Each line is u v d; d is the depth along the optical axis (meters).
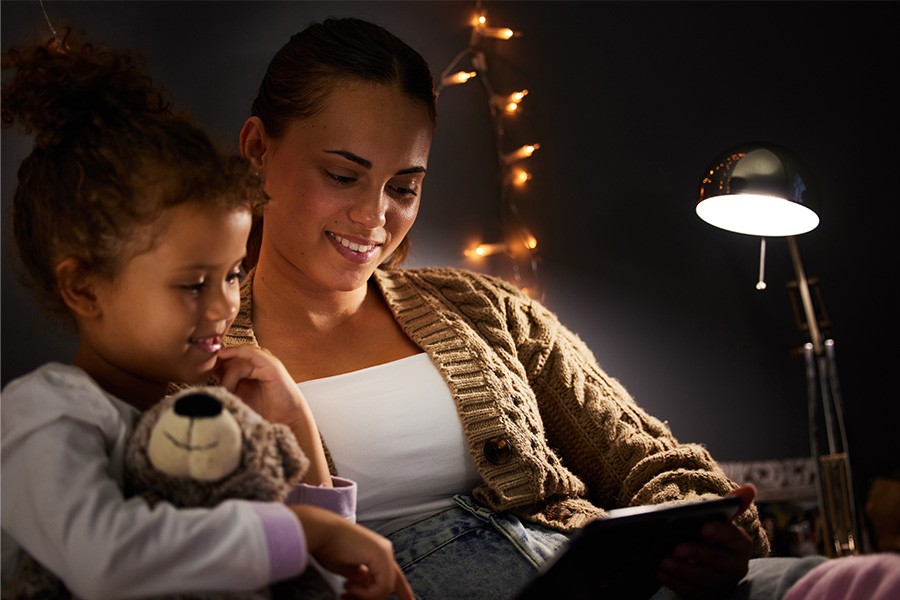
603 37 2.74
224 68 2.39
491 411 1.44
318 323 1.51
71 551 0.82
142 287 0.97
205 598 0.84
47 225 1.01
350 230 1.42
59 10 2.25
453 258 2.57
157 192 0.95
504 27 2.66
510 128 2.64
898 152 2.86
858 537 2.41
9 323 2.18
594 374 1.66
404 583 1.02
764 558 1.33
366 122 1.40
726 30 2.82
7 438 0.90
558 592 0.98
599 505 1.57
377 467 1.40
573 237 2.68
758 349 2.78
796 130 2.84
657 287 2.73
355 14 2.52
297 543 0.86
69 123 1.03
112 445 0.93
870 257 2.85
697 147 2.78
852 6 2.87
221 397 0.94
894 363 2.84
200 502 0.88
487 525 1.38
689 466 1.51
